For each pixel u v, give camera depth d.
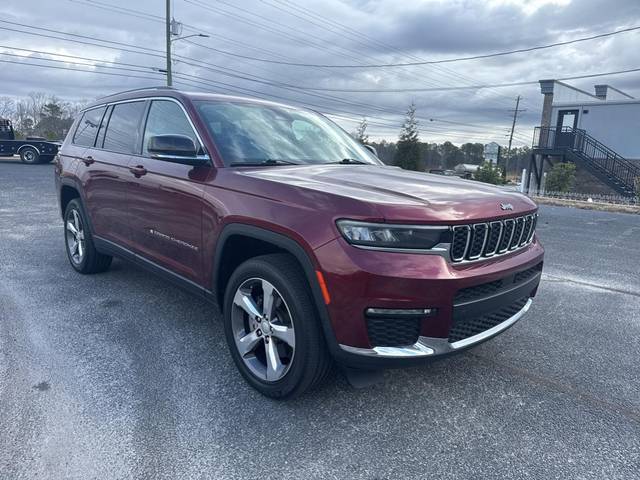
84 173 4.61
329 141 4.09
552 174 22.56
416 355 2.39
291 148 3.65
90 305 4.19
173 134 3.30
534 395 2.96
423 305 2.33
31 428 2.45
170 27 28.36
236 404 2.74
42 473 2.14
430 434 2.54
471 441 2.49
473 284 2.46
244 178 2.92
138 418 2.58
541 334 3.97
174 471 2.19
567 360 3.48
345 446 2.41
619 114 24.36
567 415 2.76
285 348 2.79
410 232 2.34
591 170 23.66
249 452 2.34
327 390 2.93
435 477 2.21
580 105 25.41
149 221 3.69
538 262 3.13
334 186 2.70
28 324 3.75
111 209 4.21
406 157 47.81
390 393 2.93
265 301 2.74
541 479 2.23
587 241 8.57
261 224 2.69
